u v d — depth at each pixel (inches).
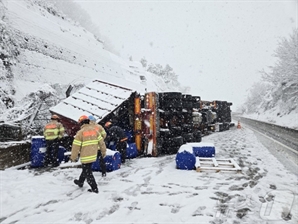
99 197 183.2
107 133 309.6
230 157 343.9
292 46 972.6
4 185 210.5
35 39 725.3
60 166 276.5
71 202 173.5
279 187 204.8
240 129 903.1
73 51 946.1
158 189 201.8
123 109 384.8
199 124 588.4
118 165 277.9
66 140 343.6
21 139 315.3
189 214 151.6
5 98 436.8
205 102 800.9
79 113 332.2
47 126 280.7
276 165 292.7
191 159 272.1
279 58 1045.8
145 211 156.9
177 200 175.8
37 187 205.9
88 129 198.4
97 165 264.5
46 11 1140.5
